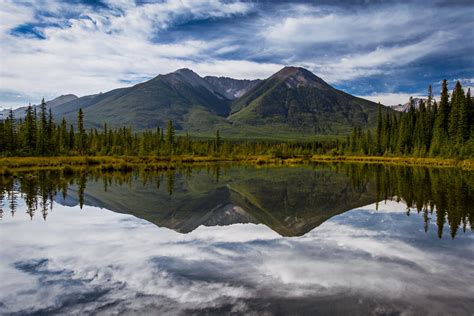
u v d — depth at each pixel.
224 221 25.06
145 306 11.09
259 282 12.98
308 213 28.44
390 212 27.94
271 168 93.75
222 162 122.56
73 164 81.69
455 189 40.41
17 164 72.88
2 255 16.30
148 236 20.12
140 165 89.00
